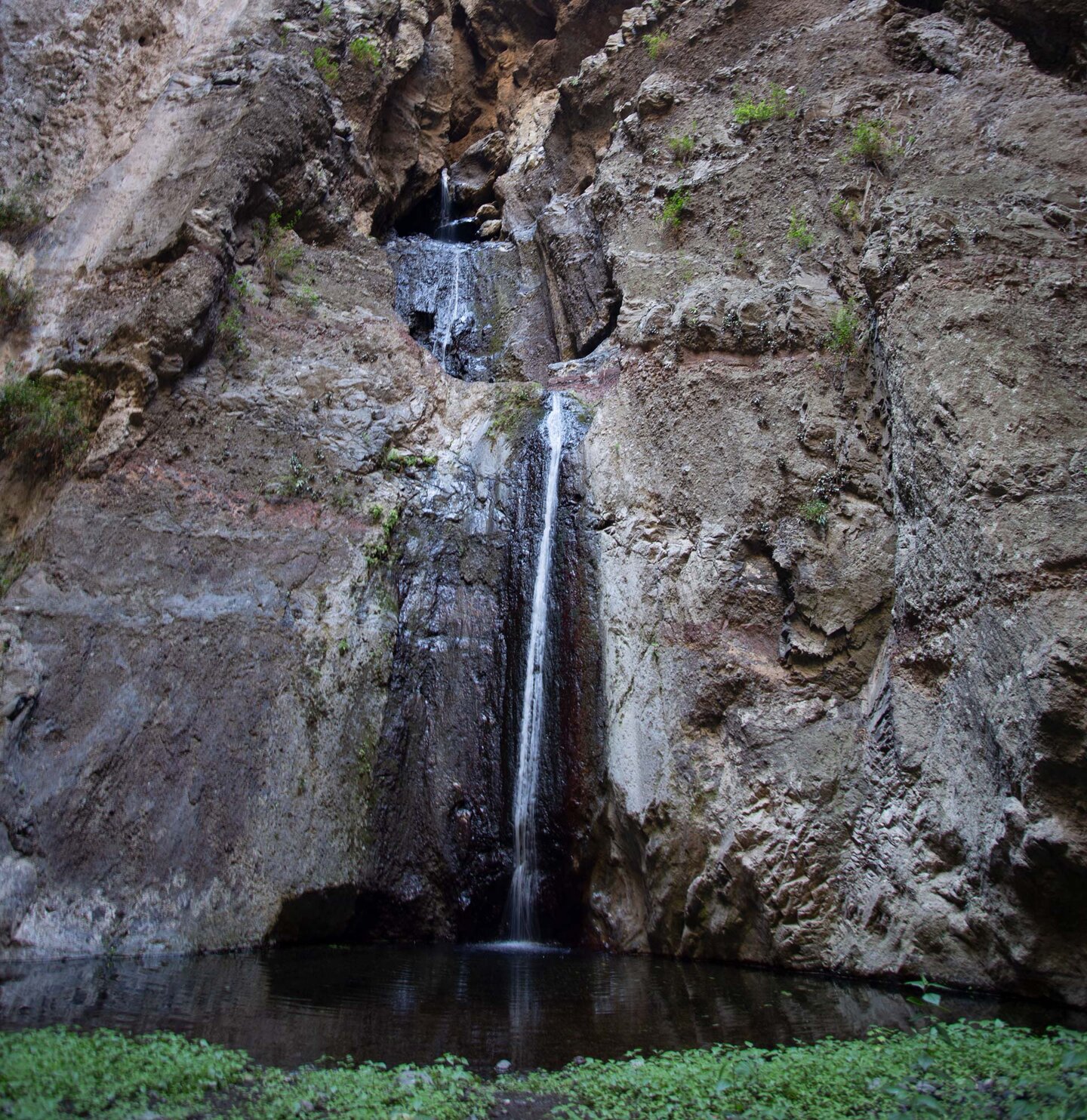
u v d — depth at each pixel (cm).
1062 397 798
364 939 906
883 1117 412
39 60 1462
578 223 1608
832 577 936
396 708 1003
